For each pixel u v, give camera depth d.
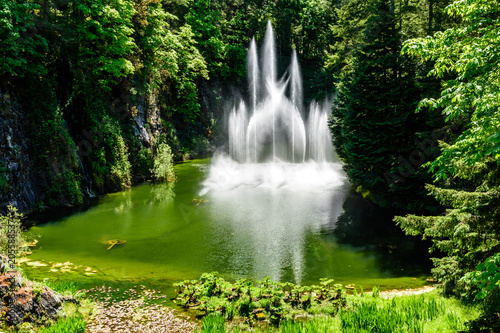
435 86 14.49
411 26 23.77
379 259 10.85
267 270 9.89
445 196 6.11
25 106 15.29
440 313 6.35
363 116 16.17
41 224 13.70
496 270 4.15
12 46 13.18
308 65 48.56
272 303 7.46
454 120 11.29
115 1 18.67
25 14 13.70
